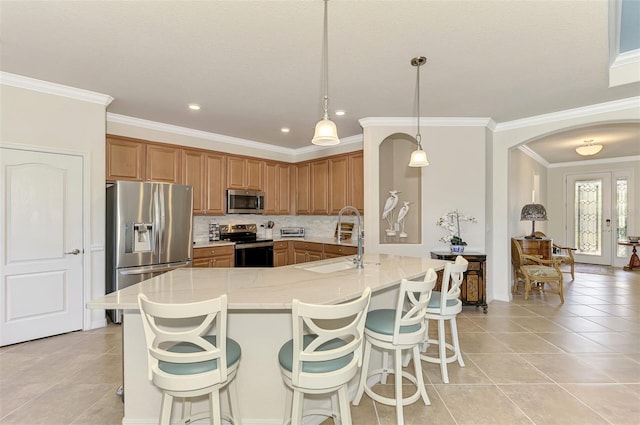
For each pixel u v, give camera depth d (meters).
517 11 2.03
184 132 4.74
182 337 1.45
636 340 3.20
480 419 2.01
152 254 3.72
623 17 2.31
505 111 3.97
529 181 6.57
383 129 4.20
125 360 1.88
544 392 2.30
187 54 2.58
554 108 3.87
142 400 1.88
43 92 3.13
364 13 2.04
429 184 4.29
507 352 2.95
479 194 4.25
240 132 4.98
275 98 3.53
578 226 7.90
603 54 2.56
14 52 2.54
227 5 1.97
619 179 7.29
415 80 3.05
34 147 3.09
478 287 4.04
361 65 2.76
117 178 3.96
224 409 1.94
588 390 2.32
